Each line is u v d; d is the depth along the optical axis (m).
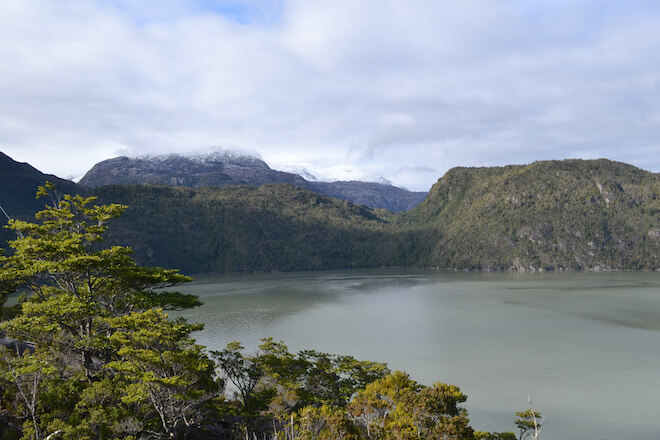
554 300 152.88
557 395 57.78
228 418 40.69
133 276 37.59
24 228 36.97
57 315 32.94
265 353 46.06
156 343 31.38
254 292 193.12
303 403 40.56
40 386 31.78
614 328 99.75
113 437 28.22
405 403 28.36
